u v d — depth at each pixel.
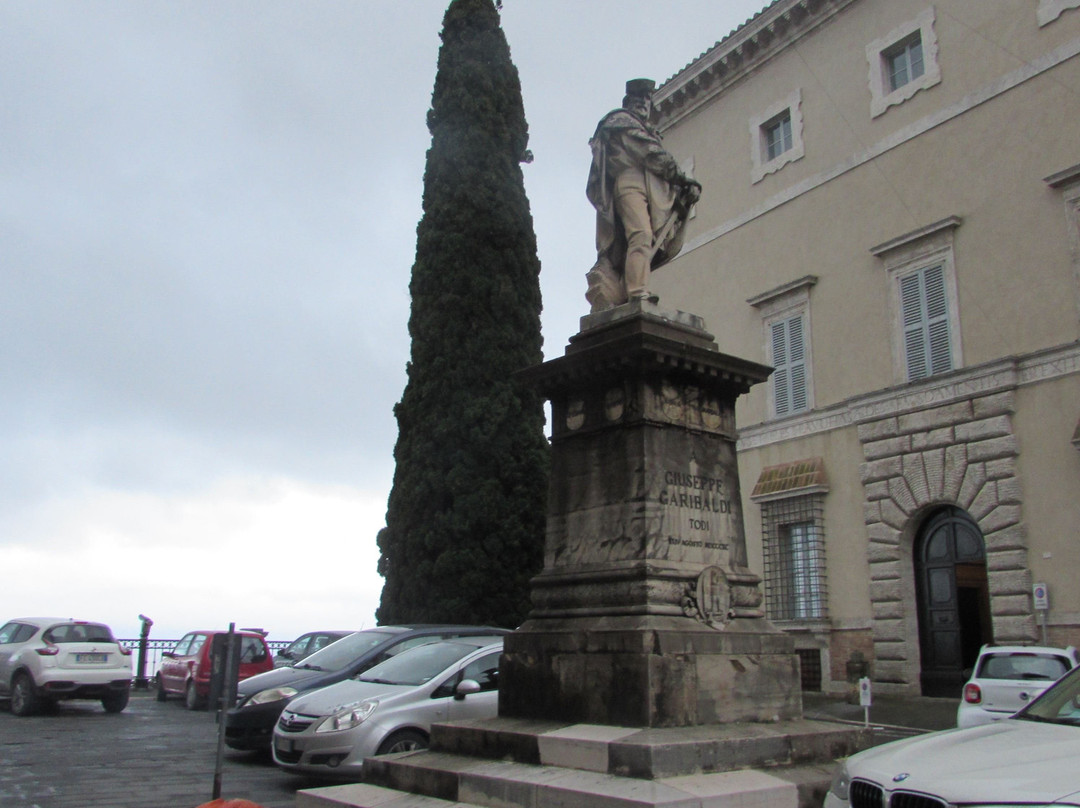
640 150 9.07
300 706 10.66
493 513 20.00
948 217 20.22
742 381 8.61
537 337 22.12
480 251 21.77
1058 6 18.92
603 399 8.31
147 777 11.19
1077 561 17.31
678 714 7.14
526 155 23.38
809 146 24.05
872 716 17.44
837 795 5.23
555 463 8.65
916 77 21.89
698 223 27.12
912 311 21.02
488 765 7.20
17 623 20.48
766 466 23.92
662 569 7.62
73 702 23.00
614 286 9.09
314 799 7.71
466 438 20.62
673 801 5.83
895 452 20.81
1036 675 12.94
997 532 18.61
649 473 7.84
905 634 20.27
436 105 23.39
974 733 5.35
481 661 10.98
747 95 26.12
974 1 20.53
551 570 8.39
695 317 8.77
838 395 22.39
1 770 11.64
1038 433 18.28
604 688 7.32
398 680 10.92
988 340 19.39
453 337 21.23
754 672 7.72
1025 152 19.20
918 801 4.49
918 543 20.73
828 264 23.09
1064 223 18.36
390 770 7.78
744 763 6.78
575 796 6.16
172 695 23.00
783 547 23.23
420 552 20.28
